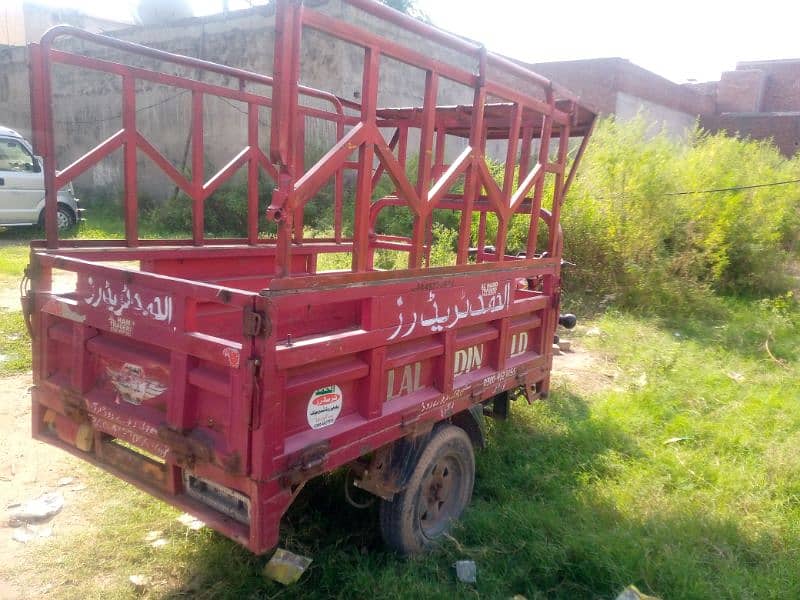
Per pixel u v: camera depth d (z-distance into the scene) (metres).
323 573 3.02
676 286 8.97
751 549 3.43
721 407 5.51
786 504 3.97
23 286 3.16
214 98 14.30
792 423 5.10
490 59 3.21
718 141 12.41
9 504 3.55
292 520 3.48
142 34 15.21
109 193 16.53
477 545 3.35
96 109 16.33
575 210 9.35
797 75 23.66
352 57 12.29
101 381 2.88
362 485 3.08
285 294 2.29
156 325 2.55
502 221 3.67
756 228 10.29
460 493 3.59
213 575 3.01
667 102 18.78
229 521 2.44
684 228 9.59
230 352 2.29
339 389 2.68
